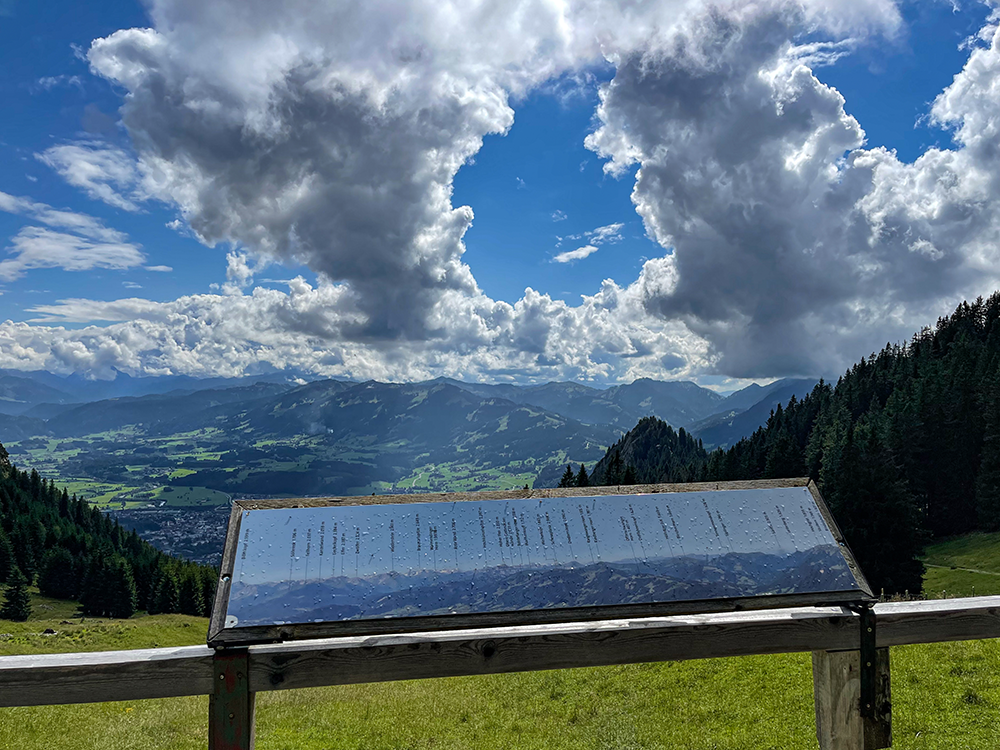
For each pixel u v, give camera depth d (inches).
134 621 2706.7
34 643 1940.2
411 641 186.7
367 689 714.8
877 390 4872.0
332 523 210.4
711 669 629.3
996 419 2652.6
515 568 205.8
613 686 625.6
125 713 631.2
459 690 682.2
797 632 208.1
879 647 214.5
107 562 3663.9
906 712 428.8
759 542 224.5
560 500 228.1
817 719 222.5
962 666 500.1
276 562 197.8
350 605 190.5
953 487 2839.6
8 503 5383.9
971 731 381.7
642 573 209.8
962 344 4274.1
